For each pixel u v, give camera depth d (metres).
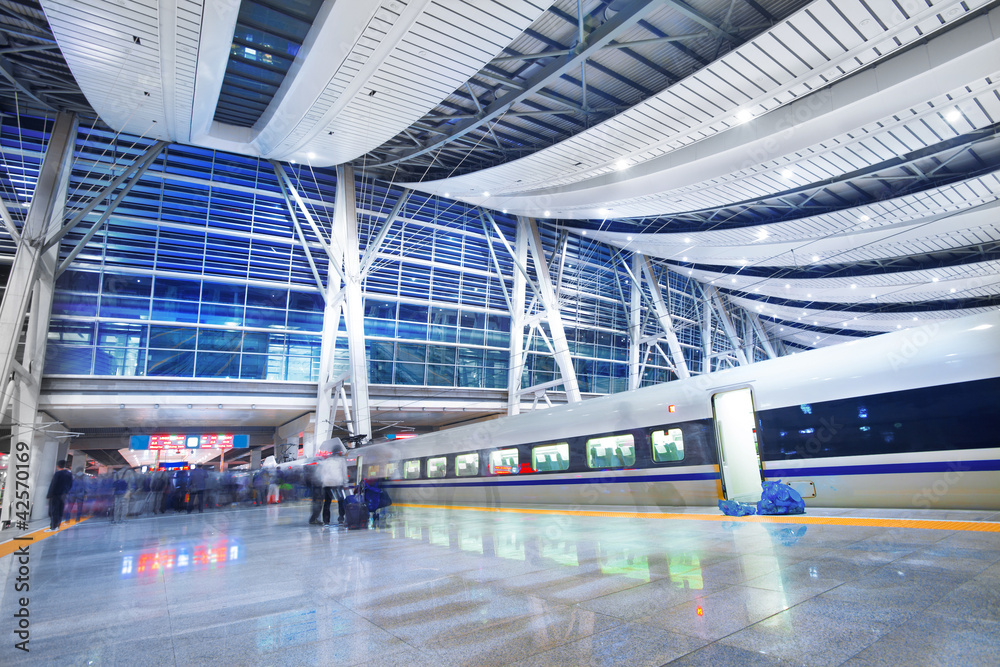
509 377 34.50
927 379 8.59
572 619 3.90
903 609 3.63
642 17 13.25
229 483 26.81
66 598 5.57
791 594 4.18
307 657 3.39
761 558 5.68
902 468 8.66
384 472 23.45
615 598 4.42
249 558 7.91
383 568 6.47
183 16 13.26
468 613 4.22
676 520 9.85
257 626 4.16
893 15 11.35
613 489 13.35
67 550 9.86
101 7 12.95
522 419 16.70
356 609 4.54
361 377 26.64
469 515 14.13
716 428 11.41
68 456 32.78
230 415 29.67
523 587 5.03
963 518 7.35
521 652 3.29
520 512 14.19
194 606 4.96
